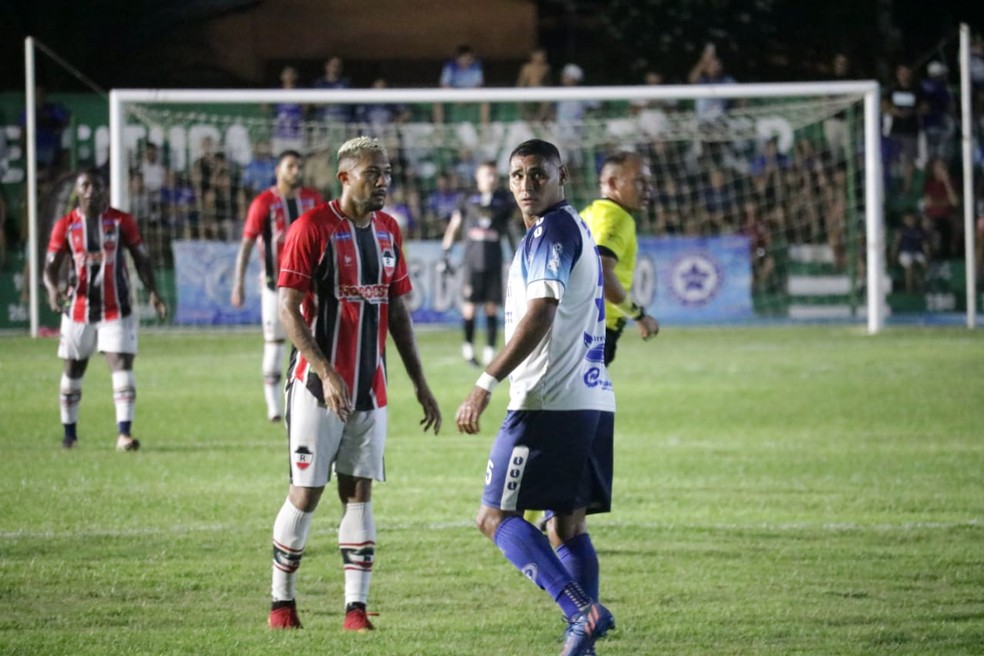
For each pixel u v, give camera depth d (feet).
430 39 241.14
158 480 84.17
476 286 153.07
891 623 53.57
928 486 83.51
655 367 149.59
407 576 61.41
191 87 237.86
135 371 144.97
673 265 197.16
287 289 51.42
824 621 53.78
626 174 69.51
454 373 144.36
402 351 54.54
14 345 167.22
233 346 171.42
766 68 248.73
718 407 119.44
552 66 247.70
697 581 60.39
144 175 194.08
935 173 204.44
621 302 67.51
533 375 47.09
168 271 189.98
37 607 55.36
